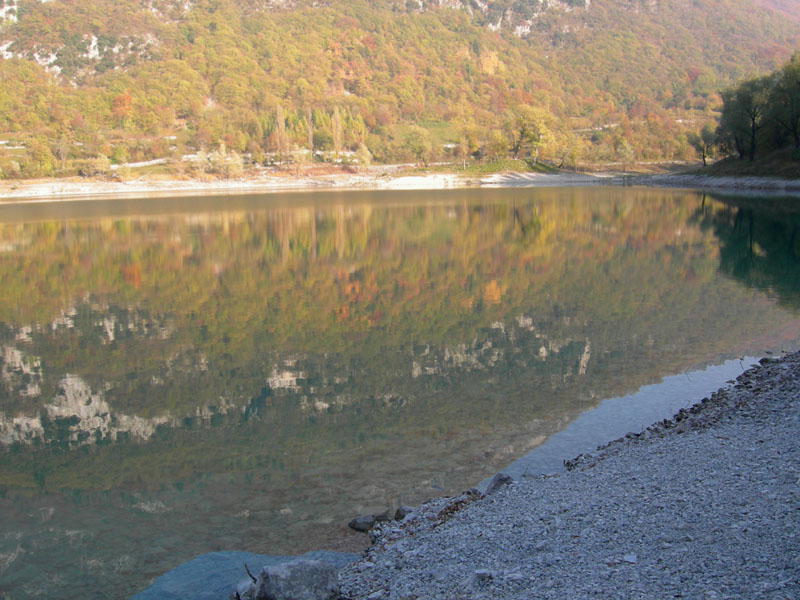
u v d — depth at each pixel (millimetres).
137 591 9141
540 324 24750
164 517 11406
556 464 12773
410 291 32062
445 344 22516
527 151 190625
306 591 7828
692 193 95250
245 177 169875
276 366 20703
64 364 21625
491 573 7301
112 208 95188
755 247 42875
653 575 6562
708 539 7188
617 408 15820
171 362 21500
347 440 14672
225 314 28141
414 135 183500
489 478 12367
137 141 185750
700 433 12008
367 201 98688
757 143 104750
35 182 150500
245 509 11570
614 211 71812
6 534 11000
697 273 34375
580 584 6656
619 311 26391
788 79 87812
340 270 38688
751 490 8445
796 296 27875
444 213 74875
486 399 16953
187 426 16047
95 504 12086
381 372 19688
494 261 40500
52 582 9469
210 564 9742
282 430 15516
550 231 55156
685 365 19047
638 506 8641
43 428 16297
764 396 13828
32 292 34062
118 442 15219
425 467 13031
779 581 5984
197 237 56562
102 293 33500
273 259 43469
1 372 20969
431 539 9039
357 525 10703
